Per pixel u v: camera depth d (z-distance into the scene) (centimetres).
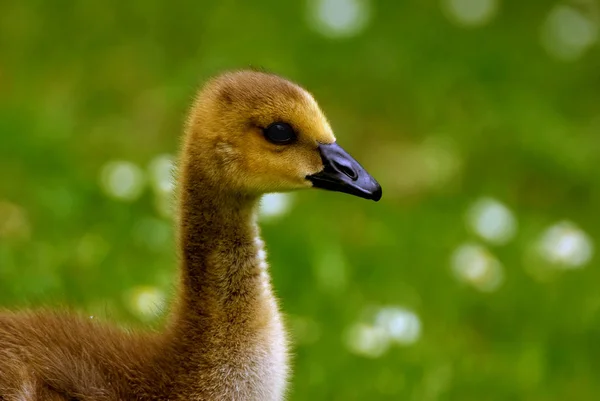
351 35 1956
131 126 1783
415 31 2011
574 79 2014
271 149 955
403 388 1252
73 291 1291
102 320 1020
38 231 1409
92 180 1505
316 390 1244
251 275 959
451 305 1434
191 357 947
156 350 962
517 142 1814
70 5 1961
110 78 1873
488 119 1858
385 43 1977
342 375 1259
